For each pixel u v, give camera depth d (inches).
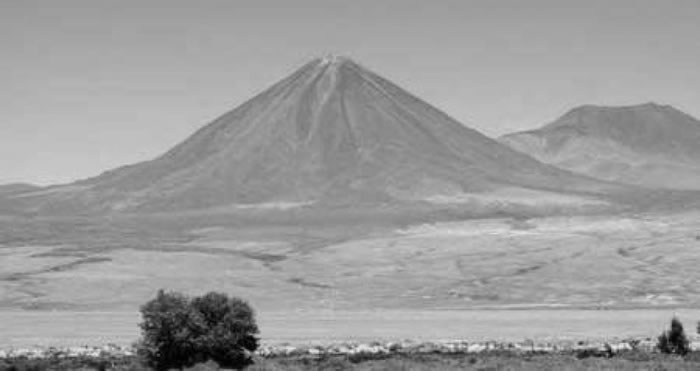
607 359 4963.1
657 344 5502.0
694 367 4589.1
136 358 4970.5
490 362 4827.8
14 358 5221.5
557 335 6825.8
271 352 5457.7
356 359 5103.3
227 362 4894.2
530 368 4564.5
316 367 4707.2
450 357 5162.4
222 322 4921.3
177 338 4827.8
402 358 5083.7
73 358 5251.0
